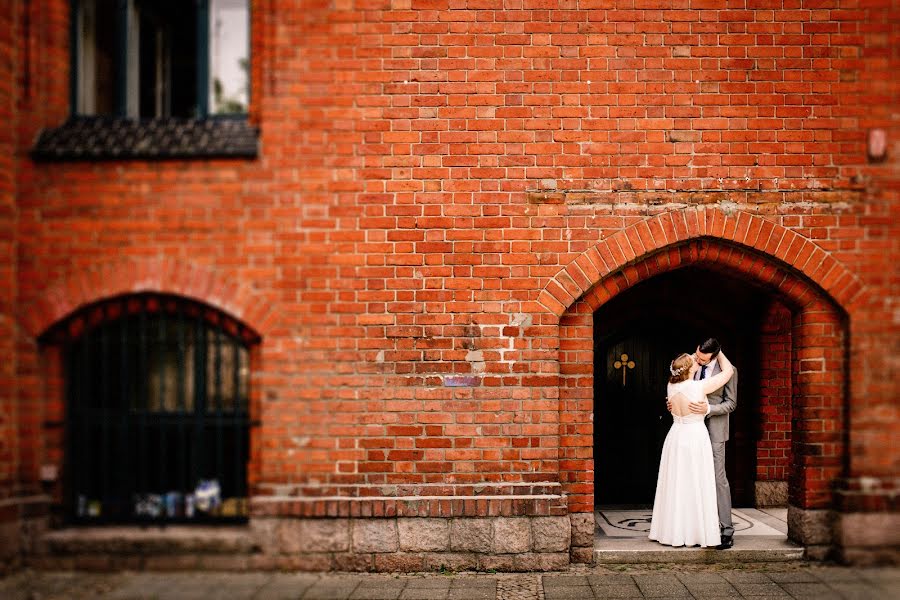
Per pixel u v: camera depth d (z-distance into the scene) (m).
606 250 5.43
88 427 5.57
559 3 5.48
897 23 5.51
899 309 5.46
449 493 5.33
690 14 5.49
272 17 5.46
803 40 5.50
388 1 5.46
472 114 5.46
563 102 5.46
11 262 5.35
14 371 5.36
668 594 4.83
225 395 5.71
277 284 5.41
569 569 5.35
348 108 5.45
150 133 5.59
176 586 5.02
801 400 5.66
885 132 5.48
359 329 5.40
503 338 5.41
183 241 5.42
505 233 5.44
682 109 5.47
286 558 5.31
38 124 5.56
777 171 5.48
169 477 5.79
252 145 5.42
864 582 5.07
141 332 5.48
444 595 4.80
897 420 5.46
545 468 5.36
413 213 5.44
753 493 7.27
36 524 5.33
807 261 5.45
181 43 5.95
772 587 4.97
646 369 7.73
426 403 5.38
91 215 5.41
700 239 5.53
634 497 7.65
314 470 5.35
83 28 5.93
